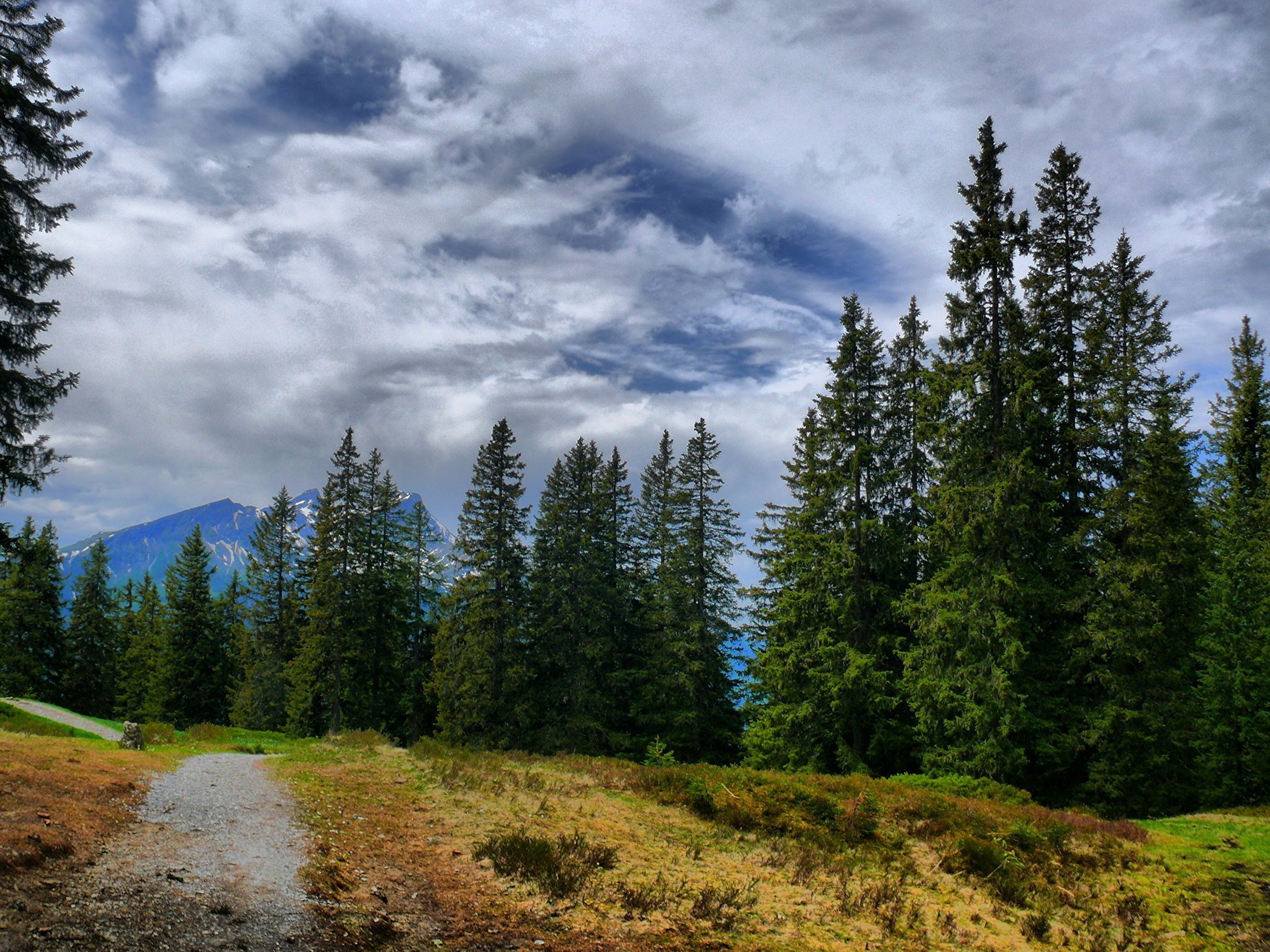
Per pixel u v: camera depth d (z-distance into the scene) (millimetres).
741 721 40781
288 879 8508
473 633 40094
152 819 10508
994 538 23656
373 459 52312
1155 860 13180
